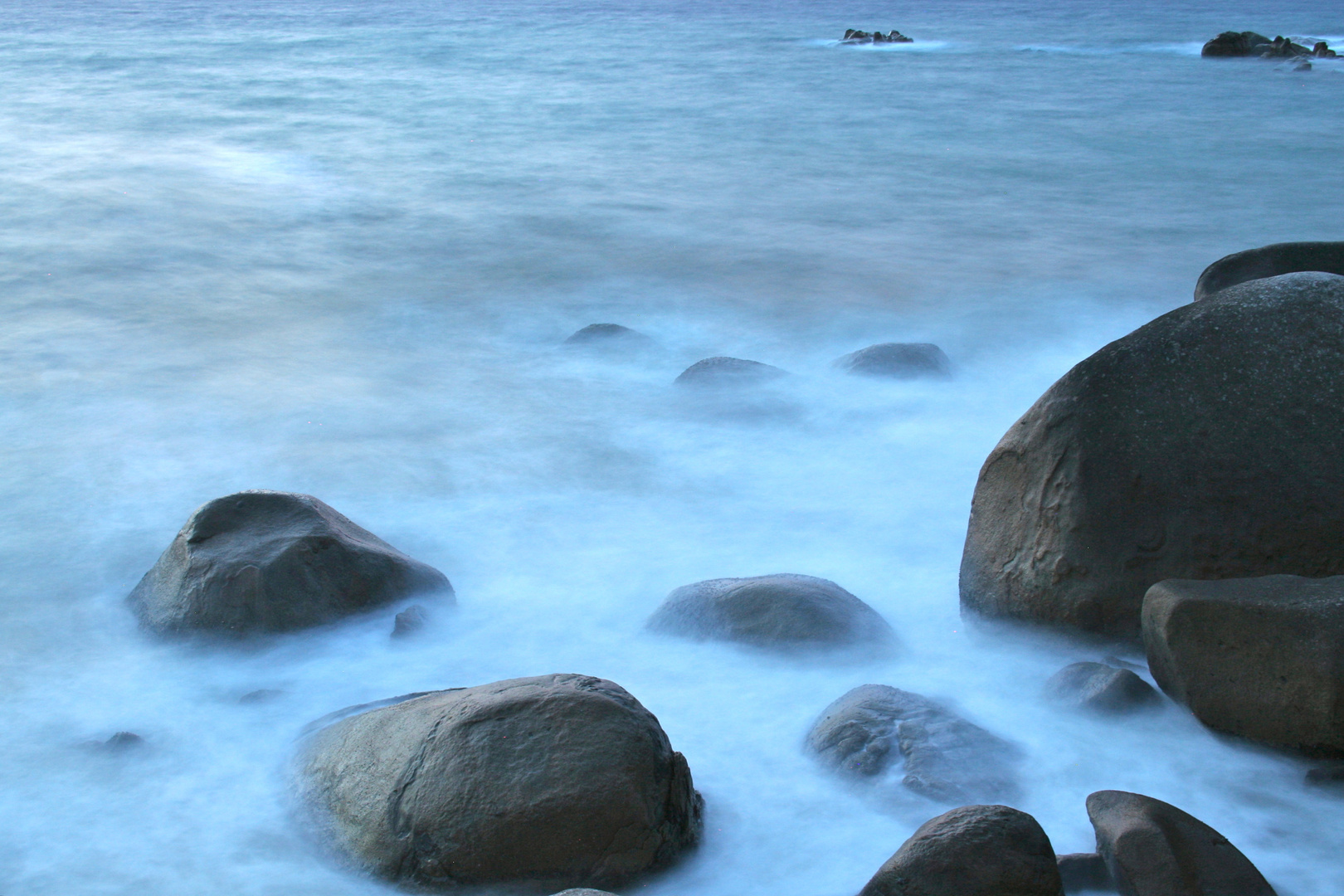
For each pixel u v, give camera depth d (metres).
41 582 4.99
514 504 5.86
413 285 10.99
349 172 17.06
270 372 8.18
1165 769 3.46
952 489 6.02
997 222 14.12
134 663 4.23
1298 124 21.78
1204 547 3.95
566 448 6.66
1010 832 2.81
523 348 8.91
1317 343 4.09
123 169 16.36
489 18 55.91
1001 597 4.28
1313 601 3.48
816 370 7.91
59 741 3.77
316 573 4.33
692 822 3.12
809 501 5.89
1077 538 4.06
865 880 2.99
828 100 25.73
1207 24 47.59
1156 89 27.23
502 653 4.31
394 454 6.55
